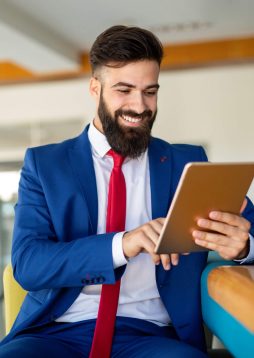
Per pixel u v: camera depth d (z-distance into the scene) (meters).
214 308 1.33
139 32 1.51
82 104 7.01
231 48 6.35
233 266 1.37
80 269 1.36
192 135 6.64
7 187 7.20
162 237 1.21
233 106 6.54
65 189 1.53
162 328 1.52
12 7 4.86
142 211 1.59
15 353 1.27
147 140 1.57
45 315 1.47
